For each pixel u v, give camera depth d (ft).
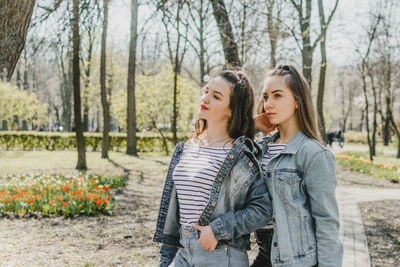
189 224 6.17
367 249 15.65
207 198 6.20
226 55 25.57
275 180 6.18
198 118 6.98
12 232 17.20
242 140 6.30
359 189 32.94
